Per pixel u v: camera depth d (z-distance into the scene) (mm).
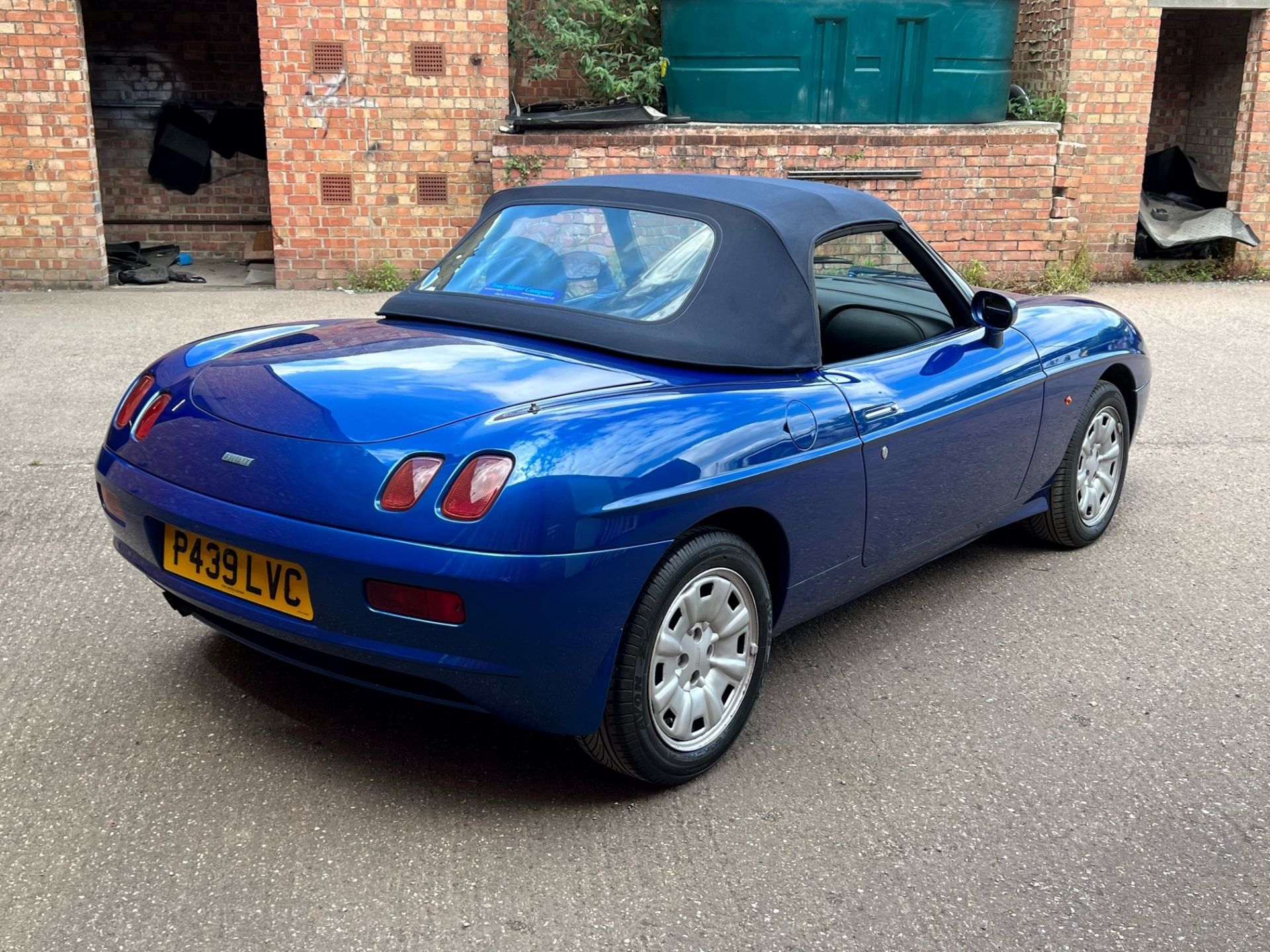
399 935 2326
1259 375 7711
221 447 2699
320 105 10133
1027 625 3977
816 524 3117
